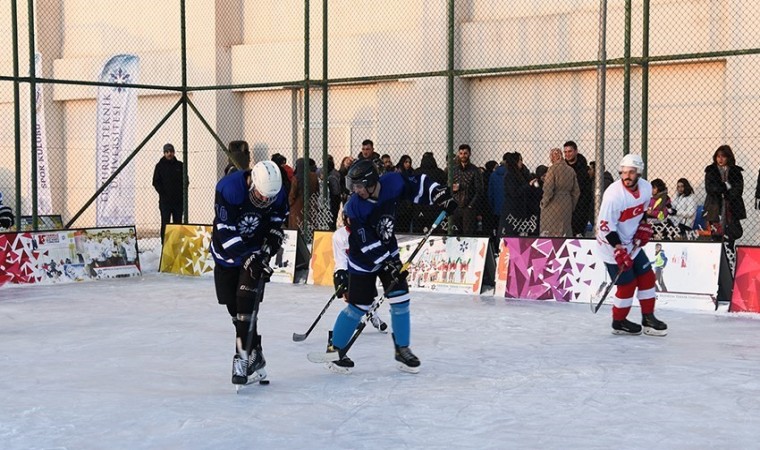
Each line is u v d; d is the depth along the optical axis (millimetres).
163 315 9766
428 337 8281
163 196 15359
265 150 20125
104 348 7910
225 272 6332
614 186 8109
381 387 6352
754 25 14297
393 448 4938
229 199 5992
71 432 5332
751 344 7883
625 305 8297
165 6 21188
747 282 9539
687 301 9867
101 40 22375
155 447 5027
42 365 7238
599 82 11000
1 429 5406
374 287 6773
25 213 22438
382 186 6586
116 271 13469
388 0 18422
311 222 14438
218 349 7824
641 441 5023
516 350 7656
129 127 17344
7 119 22953
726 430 5227
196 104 20906
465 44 17453
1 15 22953
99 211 17609
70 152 23109
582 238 10602
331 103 19188
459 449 4910
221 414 5664
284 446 5008
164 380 6656
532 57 16703
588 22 16016
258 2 20266
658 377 6590
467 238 11484
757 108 14289
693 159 15172
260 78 20062
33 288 12234
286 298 10969
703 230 12969
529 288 10828
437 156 17719
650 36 15430
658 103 15469
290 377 6703
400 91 18203
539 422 5426
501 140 17172
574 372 6781
